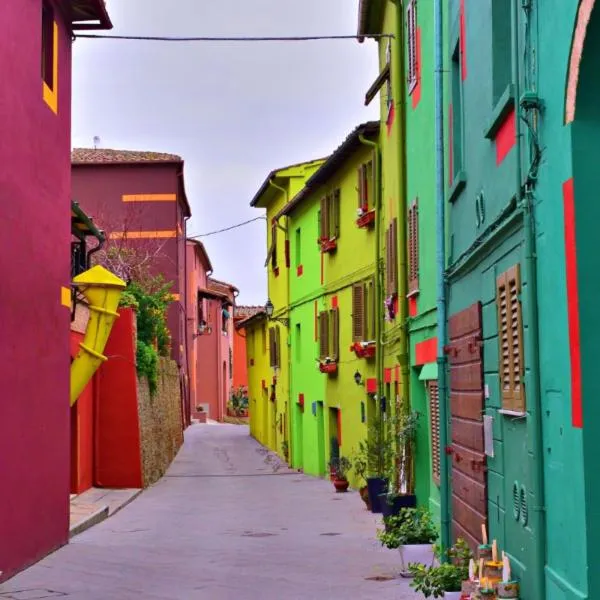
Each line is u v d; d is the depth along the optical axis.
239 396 66.12
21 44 11.71
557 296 6.07
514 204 7.31
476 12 9.05
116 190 39.53
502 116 7.66
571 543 5.83
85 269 21.66
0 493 10.95
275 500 21.11
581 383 5.58
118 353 23.36
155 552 13.45
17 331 11.66
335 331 24.00
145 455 24.69
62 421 14.12
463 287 10.14
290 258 31.94
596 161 5.65
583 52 5.47
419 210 14.05
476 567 8.01
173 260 39.50
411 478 15.05
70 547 13.95
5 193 11.02
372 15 18.12
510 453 7.63
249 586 10.71
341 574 11.35
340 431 24.05
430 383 13.81
